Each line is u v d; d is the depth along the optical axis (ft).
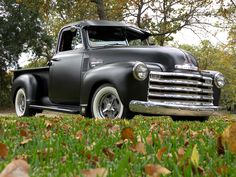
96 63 22.40
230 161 6.54
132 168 5.79
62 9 46.26
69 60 24.14
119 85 19.54
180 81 20.22
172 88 19.97
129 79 19.31
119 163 5.74
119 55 21.81
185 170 5.22
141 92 19.24
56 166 5.97
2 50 77.10
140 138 9.51
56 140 9.26
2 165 5.56
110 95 20.76
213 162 6.31
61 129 13.09
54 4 46.19
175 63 20.44
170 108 19.60
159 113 19.57
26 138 9.75
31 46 80.59
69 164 5.79
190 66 21.01
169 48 21.62
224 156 6.91
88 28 24.12
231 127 7.03
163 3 51.01
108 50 22.34
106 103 20.97
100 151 7.54
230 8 49.52
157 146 8.34
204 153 7.23
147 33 25.79
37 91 26.96
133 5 50.78
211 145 8.13
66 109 24.16
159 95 19.69
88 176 4.24
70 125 15.39
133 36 25.18
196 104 20.98
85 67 22.95
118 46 23.22
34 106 26.48
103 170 4.27
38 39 80.59
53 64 25.35
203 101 21.50
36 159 6.26
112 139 9.76
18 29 78.18
